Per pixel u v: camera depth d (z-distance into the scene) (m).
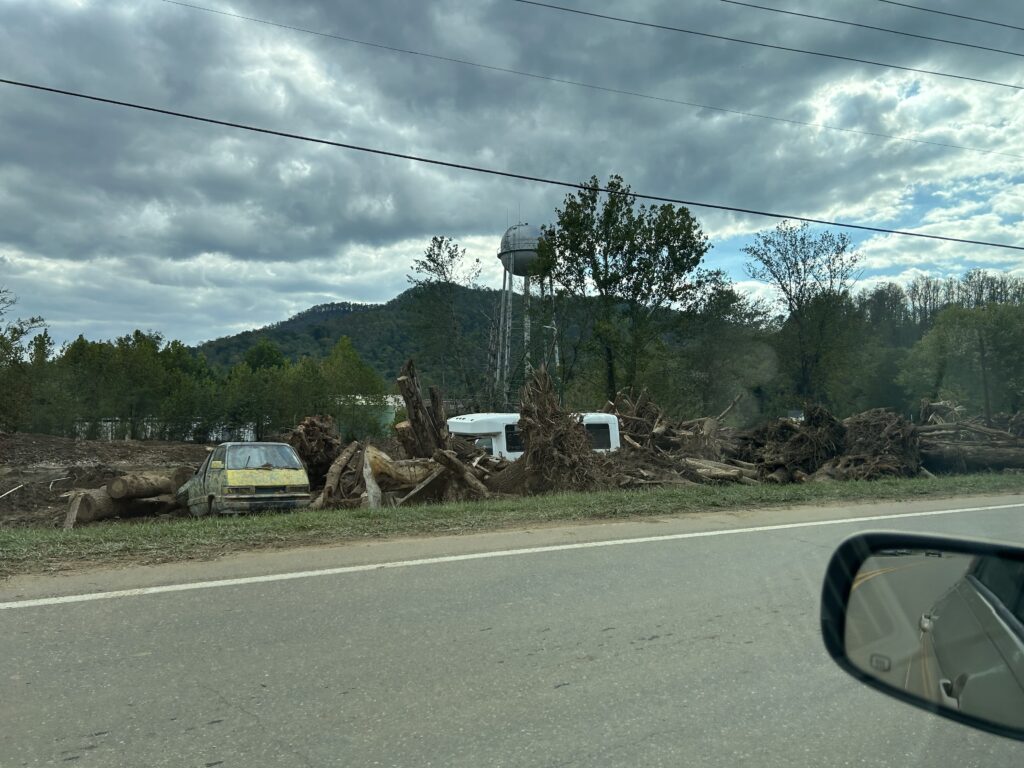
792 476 20.28
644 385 40.69
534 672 4.89
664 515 11.56
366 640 5.43
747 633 5.73
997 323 52.53
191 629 5.59
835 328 48.84
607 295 38.72
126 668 4.83
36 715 4.15
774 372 49.44
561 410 16.98
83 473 23.48
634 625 5.87
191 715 4.19
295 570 7.41
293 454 15.59
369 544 8.84
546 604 6.36
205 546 8.52
